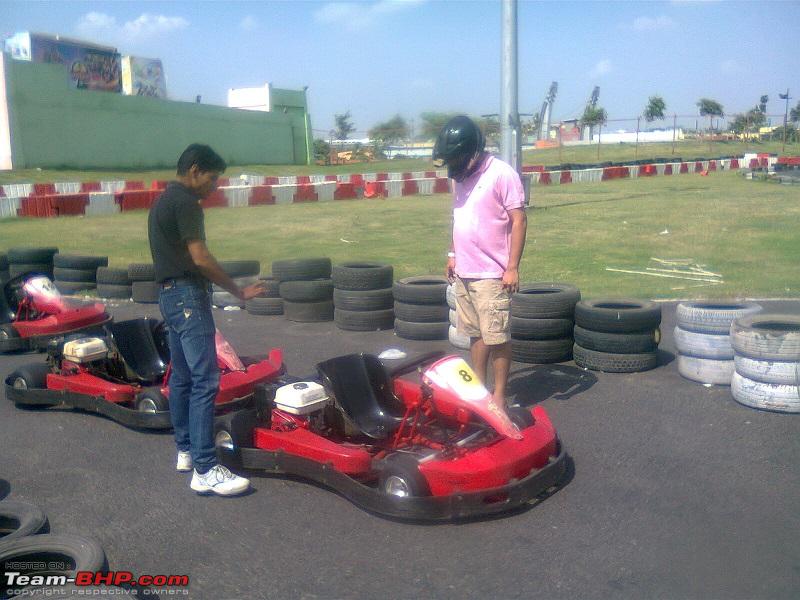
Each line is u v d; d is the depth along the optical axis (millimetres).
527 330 5758
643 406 4809
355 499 3498
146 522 3488
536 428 3799
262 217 17719
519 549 3141
